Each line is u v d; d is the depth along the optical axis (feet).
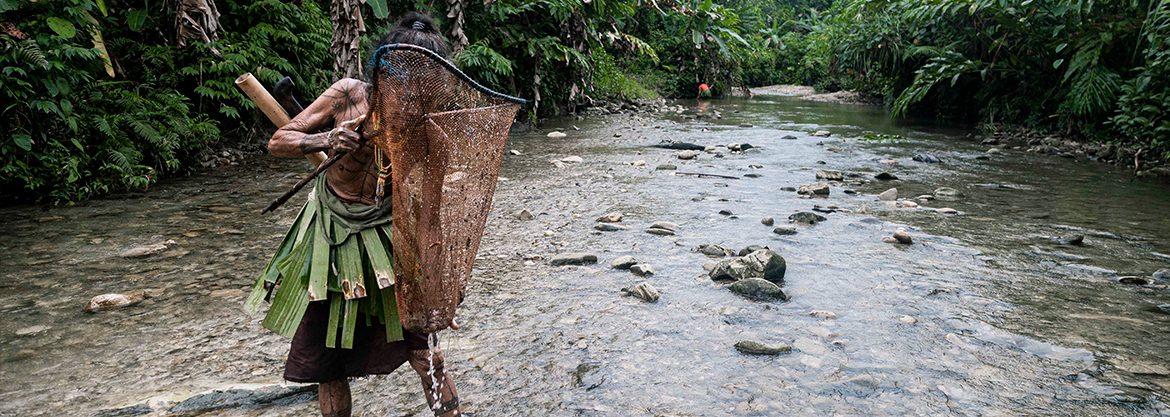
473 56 37.81
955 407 8.80
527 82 47.52
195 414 8.57
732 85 93.30
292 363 7.12
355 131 6.68
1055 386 9.37
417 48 6.10
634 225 18.03
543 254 15.37
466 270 7.07
